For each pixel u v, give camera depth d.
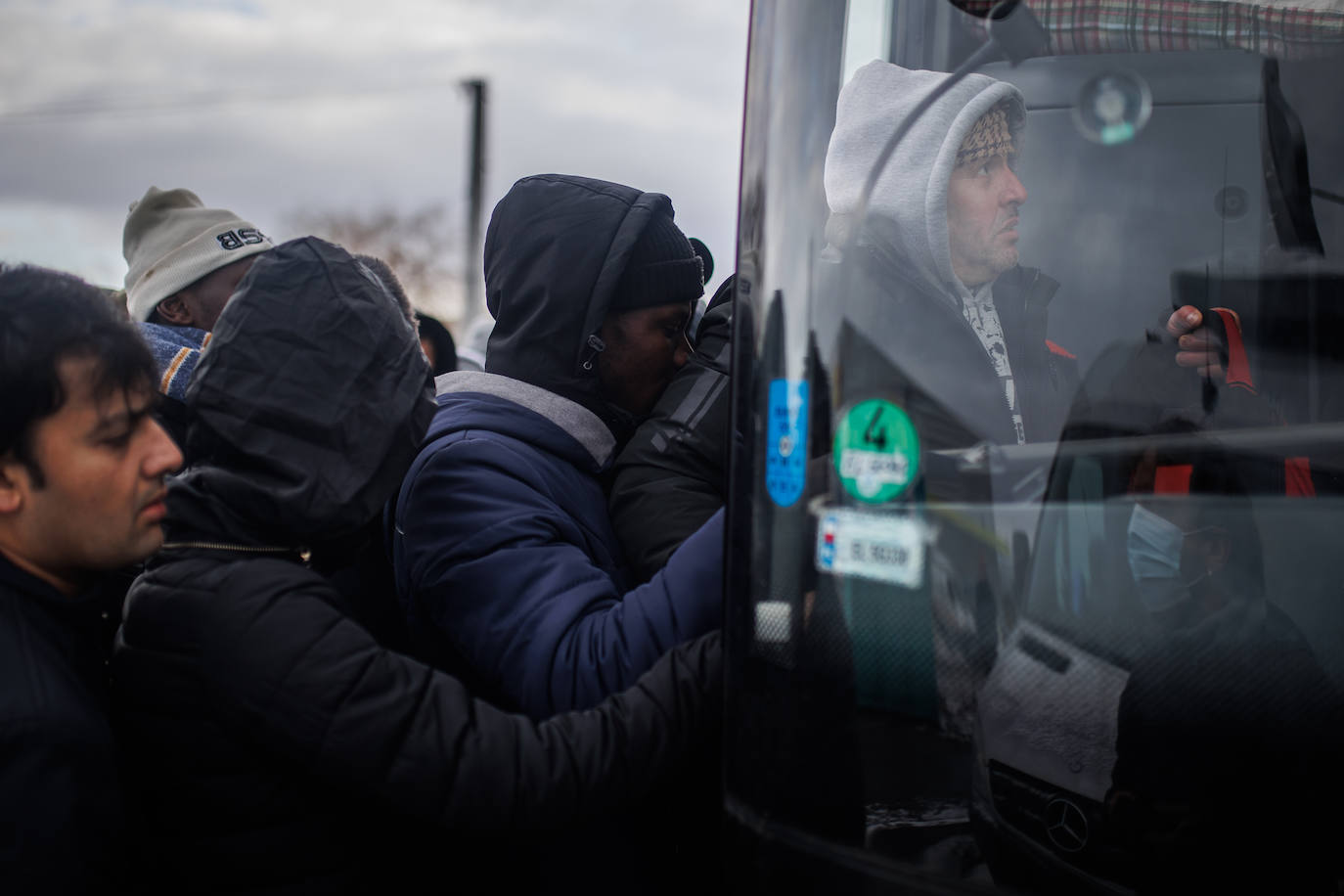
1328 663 0.97
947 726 0.95
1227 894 0.94
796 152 1.06
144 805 1.12
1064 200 1.42
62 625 1.06
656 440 1.44
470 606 1.29
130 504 1.04
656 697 1.17
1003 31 1.25
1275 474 1.04
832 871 0.96
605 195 1.48
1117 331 1.40
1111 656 0.95
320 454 1.11
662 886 1.41
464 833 1.09
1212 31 1.41
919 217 1.12
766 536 1.02
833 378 1.01
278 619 1.07
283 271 1.14
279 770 1.09
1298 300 1.32
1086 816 0.94
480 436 1.41
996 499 0.98
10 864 0.92
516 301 1.49
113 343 1.01
